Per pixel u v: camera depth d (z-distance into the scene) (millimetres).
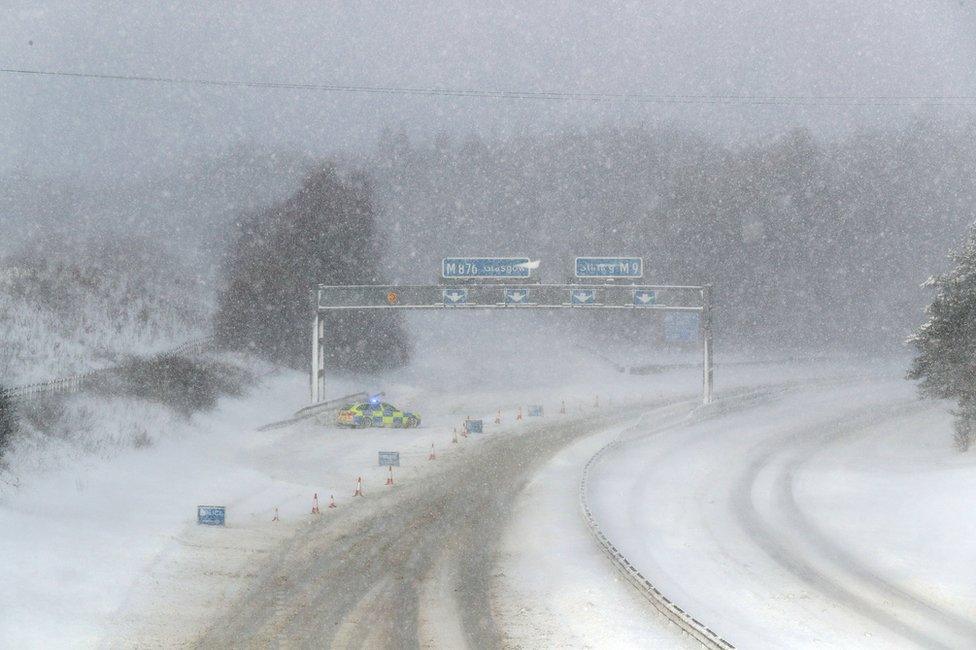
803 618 28953
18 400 54812
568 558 37000
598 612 29312
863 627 28094
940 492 48812
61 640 25125
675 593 31703
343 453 68062
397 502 49875
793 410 96188
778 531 42812
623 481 56906
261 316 113750
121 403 66438
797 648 25938
